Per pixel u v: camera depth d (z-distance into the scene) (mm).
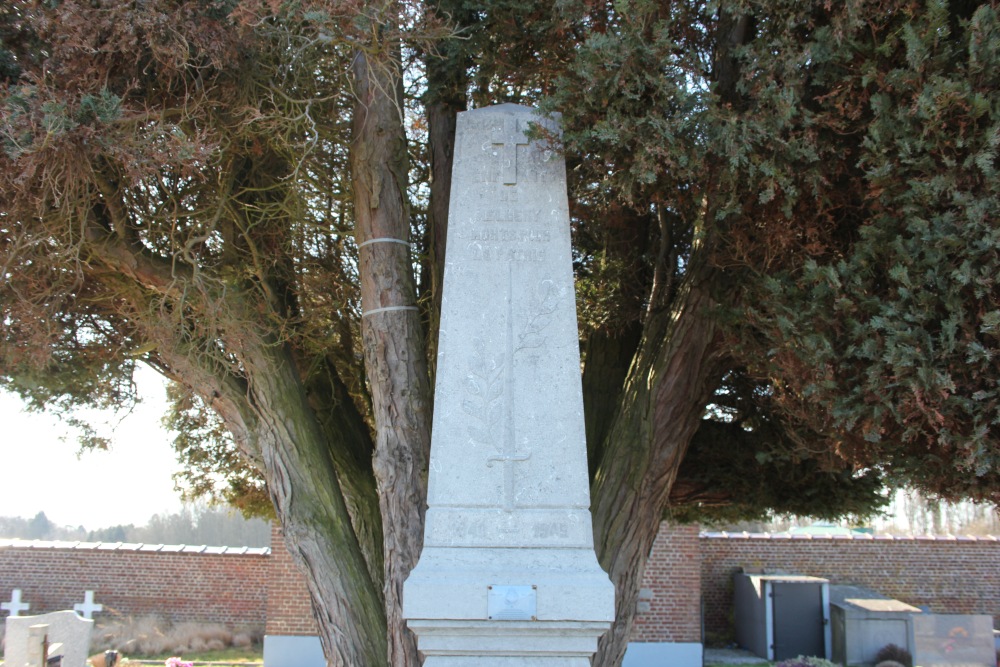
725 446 7914
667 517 10203
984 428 4234
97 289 6949
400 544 5656
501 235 4727
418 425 5879
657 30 4840
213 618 18500
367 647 5684
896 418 4531
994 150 4289
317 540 5828
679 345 6035
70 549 18531
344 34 5305
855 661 15602
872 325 4500
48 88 4930
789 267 5434
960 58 4578
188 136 5578
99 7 5082
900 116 4461
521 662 4059
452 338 4527
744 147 4762
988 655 13570
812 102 5184
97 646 16703
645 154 4824
